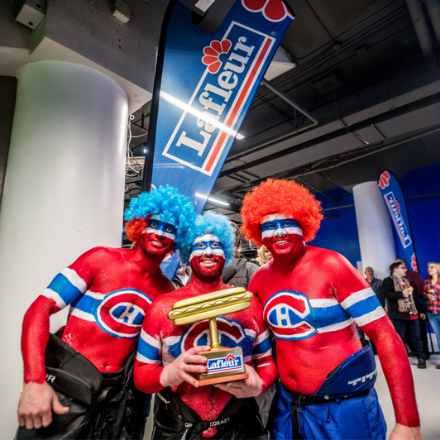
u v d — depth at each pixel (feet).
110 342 4.07
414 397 3.34
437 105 15.88
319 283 3.86
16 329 5.84
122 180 7.70
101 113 7.29
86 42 7.30
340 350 3.76
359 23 14.88
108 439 3.79
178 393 3.66
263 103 21.09
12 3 6.94
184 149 6.73
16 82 7.61
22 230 6.21
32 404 3.25
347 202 31.65
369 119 17.75
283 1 8.27
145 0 8.75
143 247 4.25
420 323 13.84
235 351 3.17
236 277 7.02
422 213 25.90
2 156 7.19
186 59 7.19
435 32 14.08
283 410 4.05
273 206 4.09
